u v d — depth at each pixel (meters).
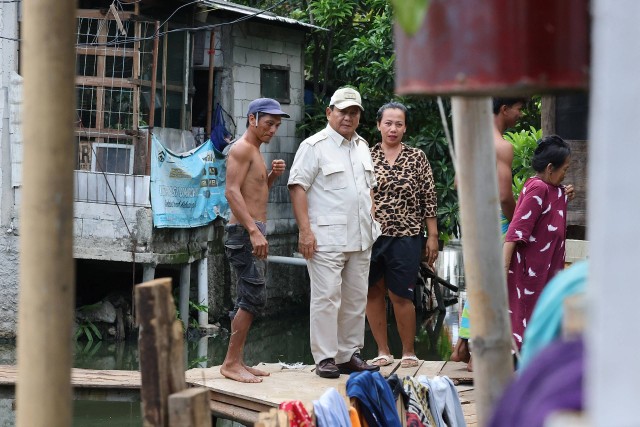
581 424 2.46
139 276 27.05
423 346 25.06
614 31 2.22
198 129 27.56
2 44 24.20
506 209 10.95
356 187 12.35
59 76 3.68
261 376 12.28
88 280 27.48
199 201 25.89
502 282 4.32
